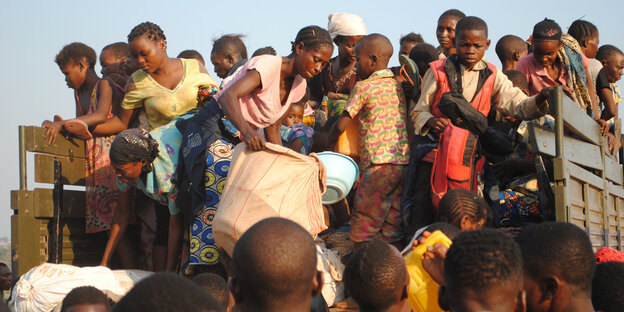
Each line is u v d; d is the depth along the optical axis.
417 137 4.76
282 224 2.28
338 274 4.32
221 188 4.48
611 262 2.98
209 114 4.70
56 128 5.09
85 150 5.47
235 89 4.22
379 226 4.75
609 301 2.89
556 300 2.50
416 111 4.77
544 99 4.50
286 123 5.52
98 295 3.25
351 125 5.09
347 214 4.96
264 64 4.37
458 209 3.81
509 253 2.15
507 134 5.15
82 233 5.45
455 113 4.57
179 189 4.77
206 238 4.46
